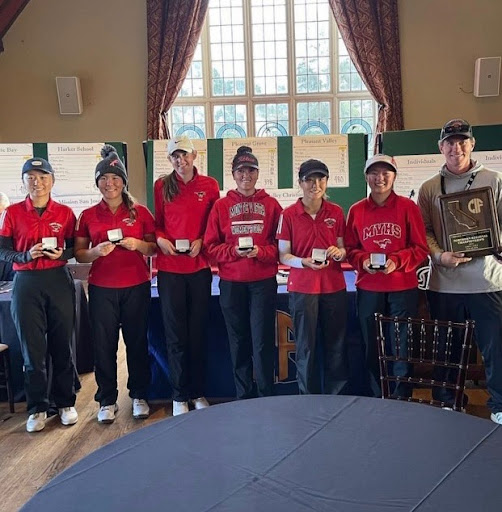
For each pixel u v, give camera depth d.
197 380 3.04
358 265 2.69
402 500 1.09
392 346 2.71
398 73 5.93
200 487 1.17
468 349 1.82
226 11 6.38
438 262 2.66
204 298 2.93
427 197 2.77
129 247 2.81
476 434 1.39
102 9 6.04
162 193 2.95
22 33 6.07
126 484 1.20
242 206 2.79
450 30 5.90
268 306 2.78
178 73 6.03
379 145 4.15
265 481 1.19
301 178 2.64
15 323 2.91
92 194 4.26
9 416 3.21
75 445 2.80
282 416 1.54
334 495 1.12
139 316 2.97
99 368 3.02
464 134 2.56
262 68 6.46
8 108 6.17
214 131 6.57
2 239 2.83
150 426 1.51
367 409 1.58
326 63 6.41
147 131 6.08
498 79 5.82
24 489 2.38
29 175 2.81
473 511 1.05
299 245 2.71
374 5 5.88
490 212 2.52
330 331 2.74
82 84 6.13
